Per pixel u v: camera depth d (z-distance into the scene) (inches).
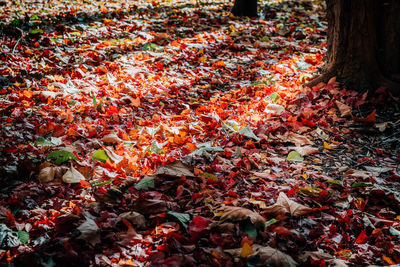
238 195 126.3
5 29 274.7
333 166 149.9
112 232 106.1
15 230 105.1
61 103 192.2
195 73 248.2
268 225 107.7
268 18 391.2
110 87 213.5
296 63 252.5
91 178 133.0
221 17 379.9
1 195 120.6
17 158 140.7
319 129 176.1
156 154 147.9
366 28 200.2
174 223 109.7
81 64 241.6
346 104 196.5
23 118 173.2
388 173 143.9
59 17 337.1
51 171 131.3
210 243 101.8
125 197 120.9
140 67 243.4
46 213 114.1
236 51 291.1
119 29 319.9
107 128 171.9
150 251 100.7
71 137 159.5
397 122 179.5
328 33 217.6
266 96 206.2
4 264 91.9
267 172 140.7
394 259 101.5
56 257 93.4
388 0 198.8
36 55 248.8
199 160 143.5
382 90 197.2
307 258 97.0
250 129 166.9
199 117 185.9
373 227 113.3
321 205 121.7
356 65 205.5
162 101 206.1
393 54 204.4
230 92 221.8
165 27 337.1
